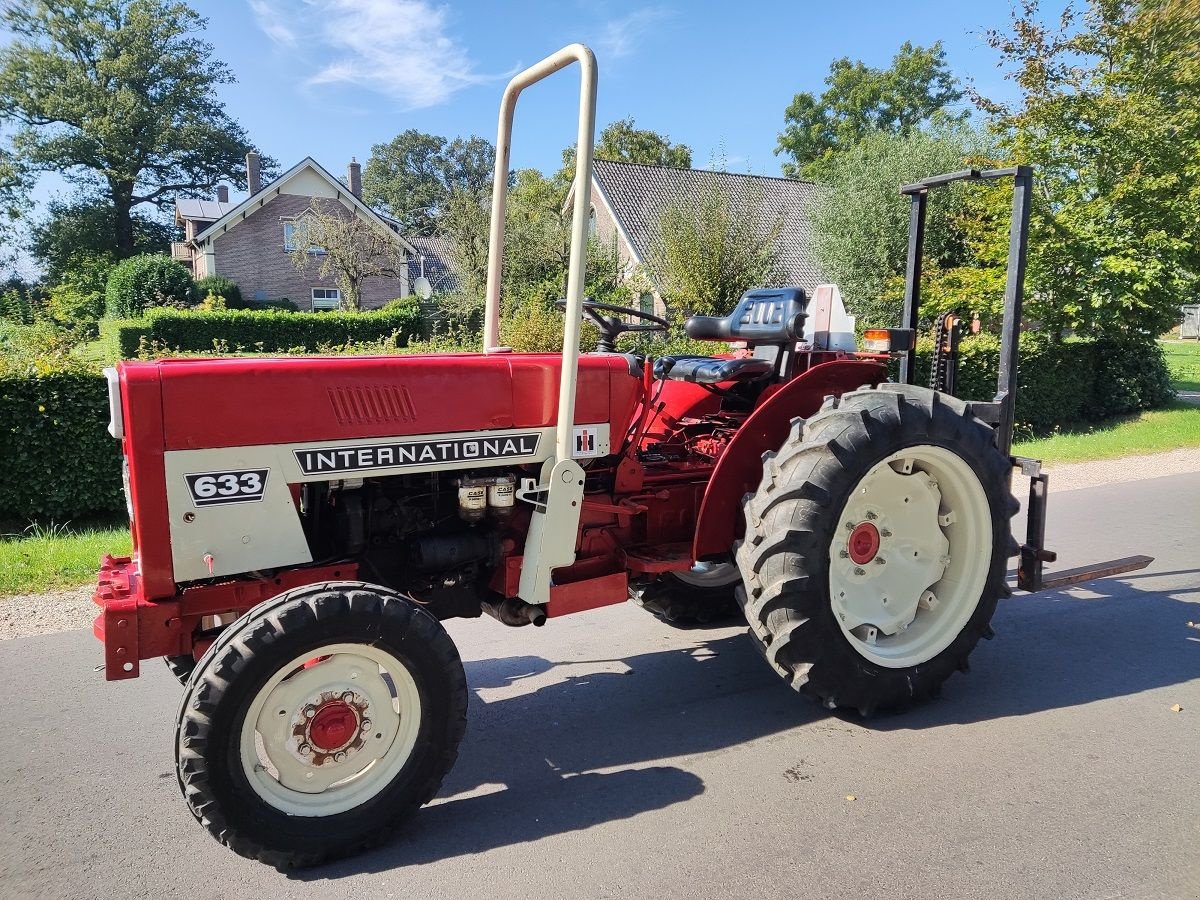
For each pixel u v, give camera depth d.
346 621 2.47
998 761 3.09
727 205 16.72
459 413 2.96
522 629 4.63
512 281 20.20
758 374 4.19
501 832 2.71
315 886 2.44
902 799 2.84
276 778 2.52
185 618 2.71
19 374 7.00
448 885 2.43
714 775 3.04
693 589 4.52
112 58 45.56
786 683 3.86
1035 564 3.99
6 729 3.45
